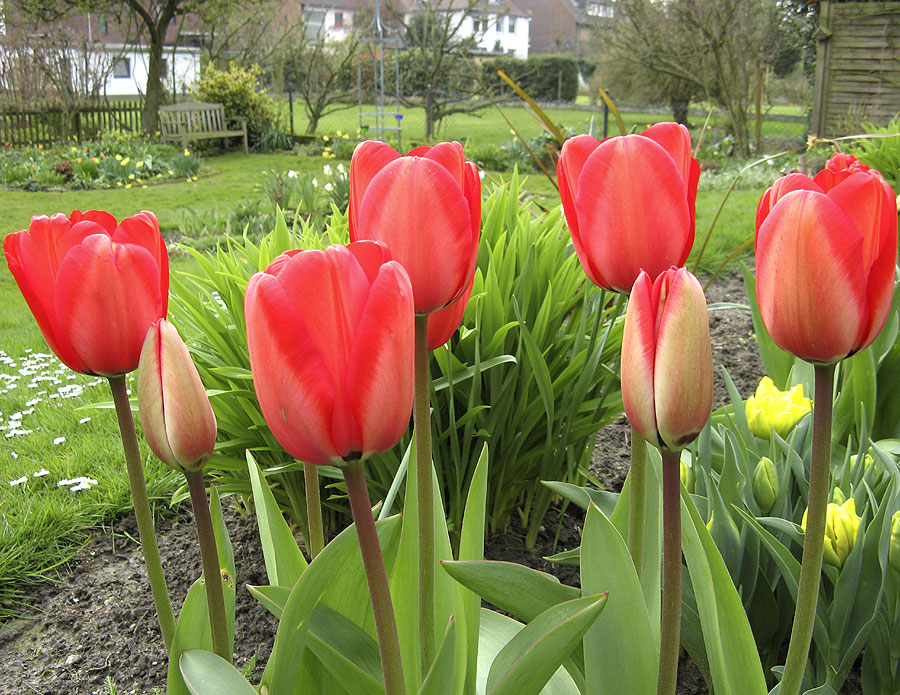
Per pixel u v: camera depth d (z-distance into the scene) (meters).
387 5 21.12
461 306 1.01
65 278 0.92
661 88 18.16
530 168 14.95
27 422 3.88
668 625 0.90
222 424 2.55
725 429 2.02
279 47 22.92
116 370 0.98
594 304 2.75
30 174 14.08
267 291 0.73
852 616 1.66
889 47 13.21
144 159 15.12
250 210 9.29
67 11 19.36
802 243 0.81
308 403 0.74
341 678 1.07
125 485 3.09
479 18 21.83
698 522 1.08
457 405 2.53
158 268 0.98
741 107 16.12
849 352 0.85
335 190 9.27
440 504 1.22
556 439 2.59
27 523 2.88
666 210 1.01
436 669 0.94
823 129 14.06
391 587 1.18
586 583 1.05
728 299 5.38
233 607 1.24
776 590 1.95
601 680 1.05
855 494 1.87
